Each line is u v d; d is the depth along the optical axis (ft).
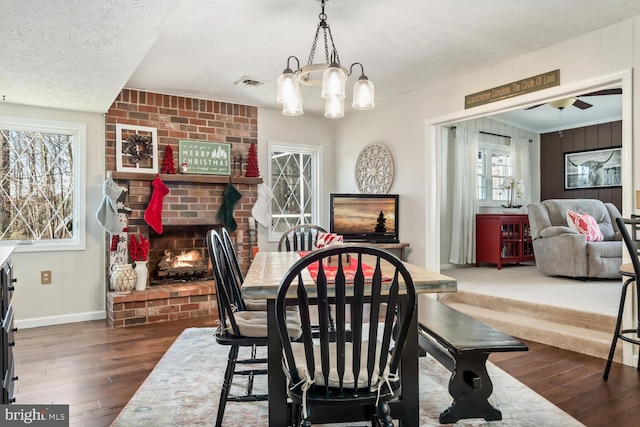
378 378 4.61
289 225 17.74
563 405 7.02
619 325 8.03
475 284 14.79
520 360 9.19
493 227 19.53
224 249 7.50
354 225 15.16
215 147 15.46
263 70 12.31
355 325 4.43
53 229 13.24
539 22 9.21
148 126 14.20
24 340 10.94
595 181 22.02
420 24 9.31
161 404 7.06
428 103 14.03
